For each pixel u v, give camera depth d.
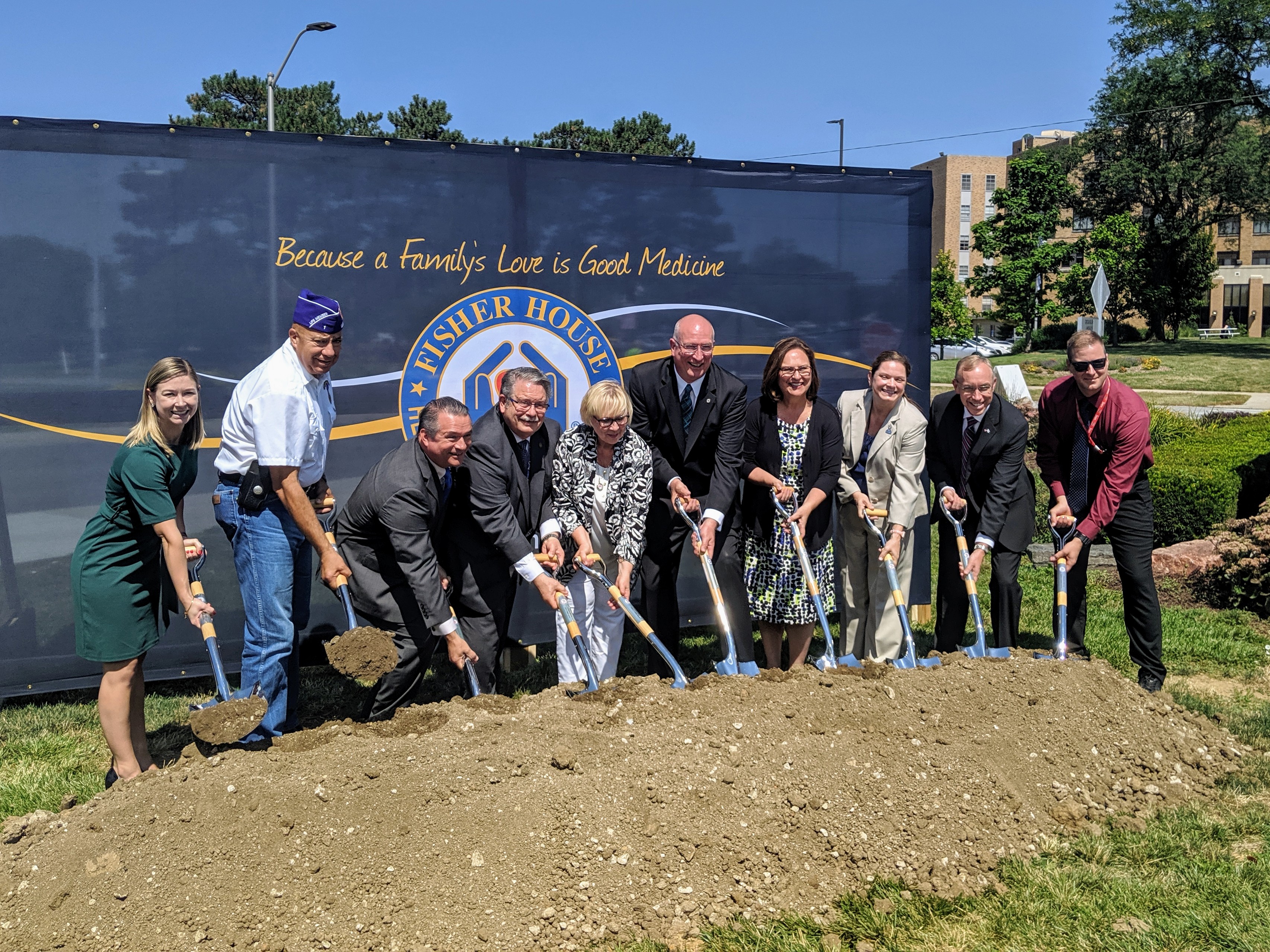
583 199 5.37
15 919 2.93
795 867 3.31
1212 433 10.64
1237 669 5.49
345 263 4.98
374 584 4.17
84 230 4.63
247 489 3.88
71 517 4.71
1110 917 3.13
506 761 3.40
